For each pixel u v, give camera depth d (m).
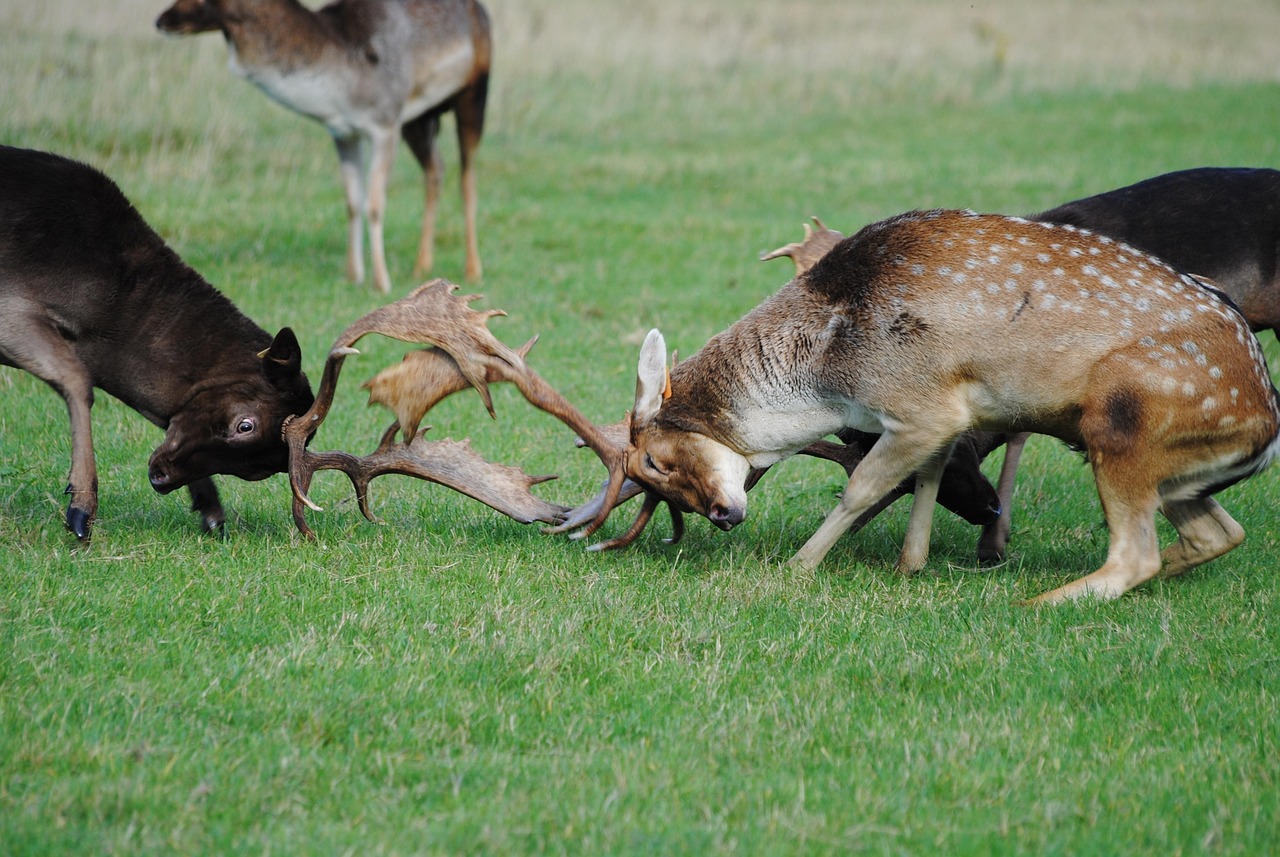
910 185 38.38
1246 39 71.31
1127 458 13.13
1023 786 9.65
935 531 16.41
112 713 10.15
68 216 13.76
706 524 16.08
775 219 34.34
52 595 12.40
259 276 26.84
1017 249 13.51
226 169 35.44
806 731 10.40
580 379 22.02
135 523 14.77
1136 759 10.08
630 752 9.96
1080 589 13.33
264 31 26.19
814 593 13.57
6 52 40.03
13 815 8.70
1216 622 12.91
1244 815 9.22
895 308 13.54
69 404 13.73
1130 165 40.53
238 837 8.66
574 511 14.48
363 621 12.12
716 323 25.58
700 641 12.12
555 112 45.72
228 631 11.87
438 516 15.59
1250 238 16.31
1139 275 13.40
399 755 9.80
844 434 15.62
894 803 9.29
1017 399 13.52
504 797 9.29
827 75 54.62
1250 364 13.32
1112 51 63.59
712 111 48.09
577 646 11.79
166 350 14.12
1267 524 16.42
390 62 26.97
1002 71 56.38
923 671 11.62
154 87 39.03
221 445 14.07
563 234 32.22
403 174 37.81
